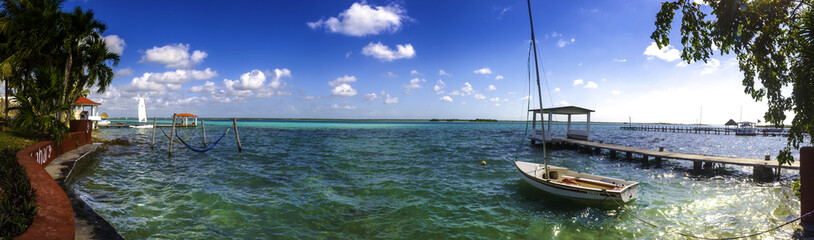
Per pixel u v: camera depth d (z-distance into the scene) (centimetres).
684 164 2234
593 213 1102
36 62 2111
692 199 1272
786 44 559
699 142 4688
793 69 570
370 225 970
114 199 1134
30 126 1688
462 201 1238
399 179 1631
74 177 1412
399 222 1000
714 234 900
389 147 3284
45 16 1934
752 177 1747
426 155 2641
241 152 2695
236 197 1220
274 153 2653
